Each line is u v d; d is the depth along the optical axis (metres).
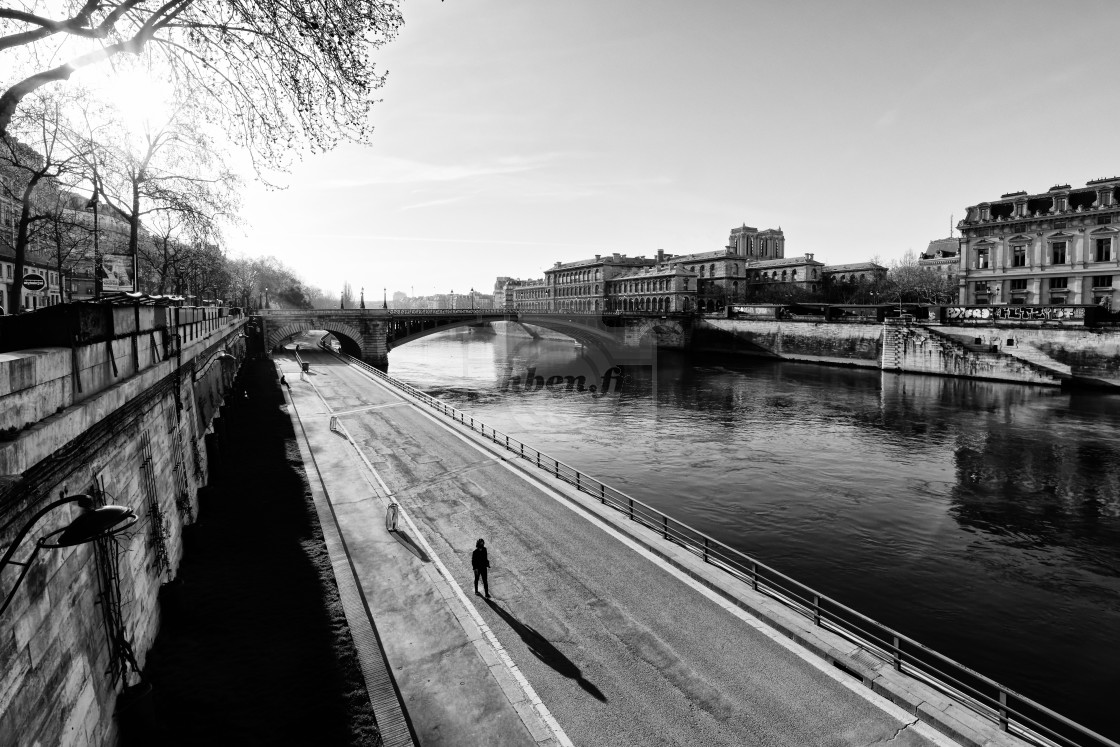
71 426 8.91
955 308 77.31
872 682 13.21
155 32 12.12
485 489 27.48
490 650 14.92
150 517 14.71
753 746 11.71
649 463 38.94
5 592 6.88
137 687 11.32
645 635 15.48
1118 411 52.84
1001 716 11.62
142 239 53.03
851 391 67.06
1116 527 28.70
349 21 12.04
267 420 42.25
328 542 21.42
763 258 185.00
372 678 13.75
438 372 89.38
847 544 26.91
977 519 29.69
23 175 30.77
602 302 166.12
